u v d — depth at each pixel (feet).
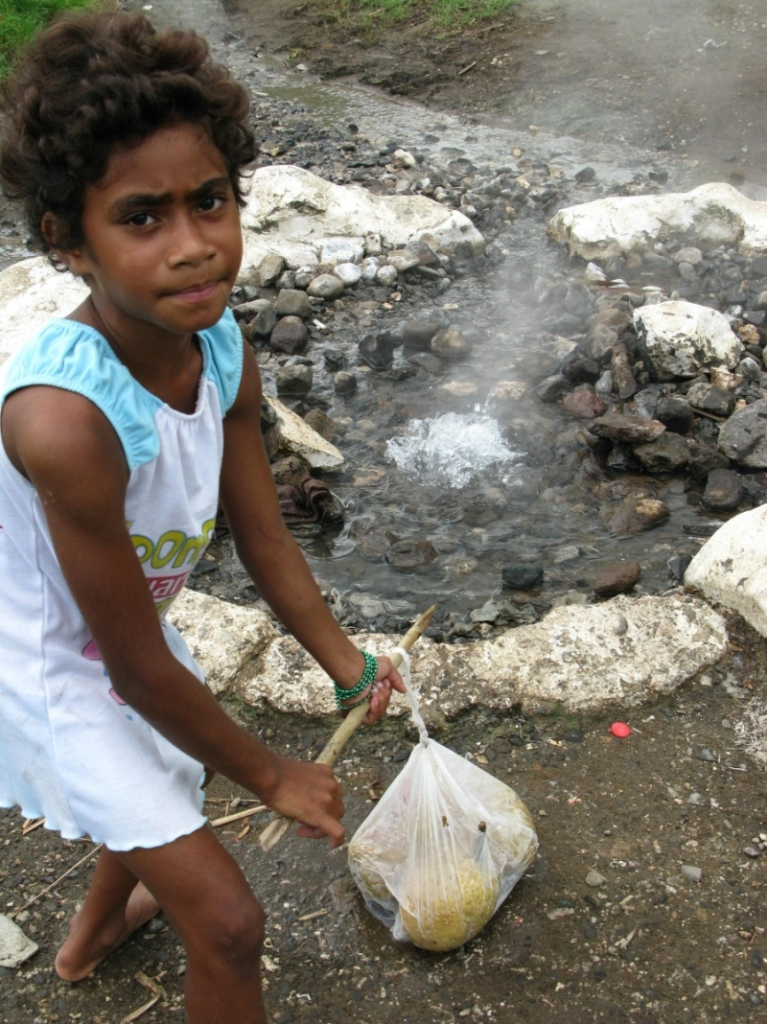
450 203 21.47
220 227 4.67
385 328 16.66
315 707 8.87
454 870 6.80
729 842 7.77
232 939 5.22
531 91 28.22
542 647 9.29
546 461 13.32
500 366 15.43
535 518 12.28
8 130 4.61
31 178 4.63
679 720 8.84
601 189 22.36
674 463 12.83
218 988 5.35
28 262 15.88
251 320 16.55
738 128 25.29
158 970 7.00
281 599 6.34
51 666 5.36
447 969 6.93
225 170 4.69
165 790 5.39
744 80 27.37
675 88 27.45
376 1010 6.70
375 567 11.52
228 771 5.34
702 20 30.89
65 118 4.29
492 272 18.67
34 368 4.61
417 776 6.98
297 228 18.43
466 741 8.74
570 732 8.78
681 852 7.70
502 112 27.40
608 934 7.13
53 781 5.40
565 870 7.58
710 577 9.79
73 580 4.81
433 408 14.43
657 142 25.09
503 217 20.94
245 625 9.52
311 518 12.16
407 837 7.00
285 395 14.80
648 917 7.23
